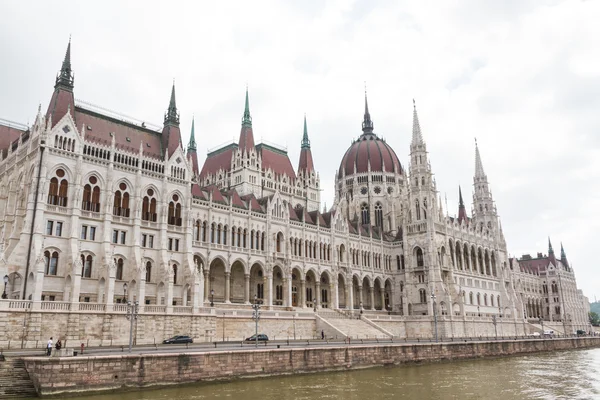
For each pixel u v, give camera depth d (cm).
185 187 9188
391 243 14325
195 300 7900
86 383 4750
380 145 17438
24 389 4609
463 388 5731
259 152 13712
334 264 12288
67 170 7719
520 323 14688
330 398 4900
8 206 7975
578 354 10944
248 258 10338
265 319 8662
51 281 7200
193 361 5438
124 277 8012
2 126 9319
